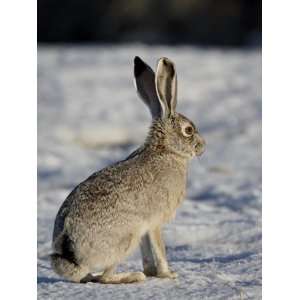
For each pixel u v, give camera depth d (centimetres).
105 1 11269
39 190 3562
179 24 11262
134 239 1977
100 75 7012
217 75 7019
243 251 2409
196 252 2406
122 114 5594
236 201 3309
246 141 4872
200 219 2886
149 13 11238
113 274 1984
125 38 11088
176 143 2095
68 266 1947
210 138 4959
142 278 1984
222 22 11325
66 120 5338
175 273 2039
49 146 4659
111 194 1956
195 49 9038
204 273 2075
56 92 6322
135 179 1989
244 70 7325
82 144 4909
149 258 2070
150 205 1994
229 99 6097
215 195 3506
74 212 1945
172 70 2133
